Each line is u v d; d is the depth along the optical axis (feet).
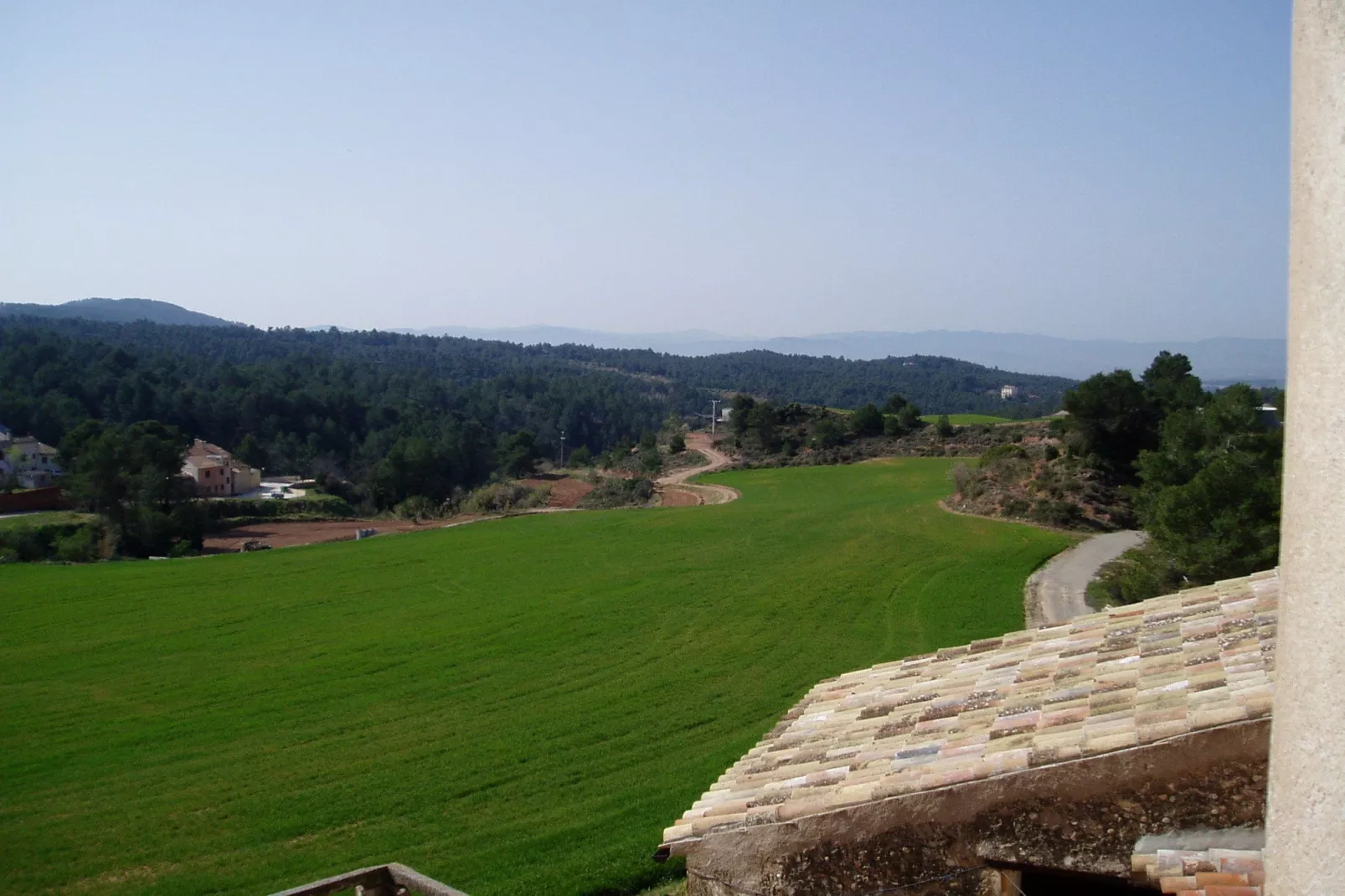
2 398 381.60
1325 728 9.73
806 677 102.58
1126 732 15.34
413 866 59.67
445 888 25.90
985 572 151.84
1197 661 18.76
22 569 176.55
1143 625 23.38
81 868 62.28
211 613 141.08
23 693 104.68
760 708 92.02
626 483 299.38
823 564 165.68
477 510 306.96
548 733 86.69
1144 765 14.83
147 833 67.56
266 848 64.39
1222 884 13.37
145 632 130.41
